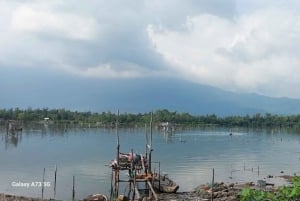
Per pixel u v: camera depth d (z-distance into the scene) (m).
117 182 50.56
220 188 56.44
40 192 54.69
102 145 134.00
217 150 127.31
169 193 54.56
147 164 53.59
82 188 58.19
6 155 101.75
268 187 60.66
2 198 44.47
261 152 123.69
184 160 99.06
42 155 103.06
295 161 101.75
